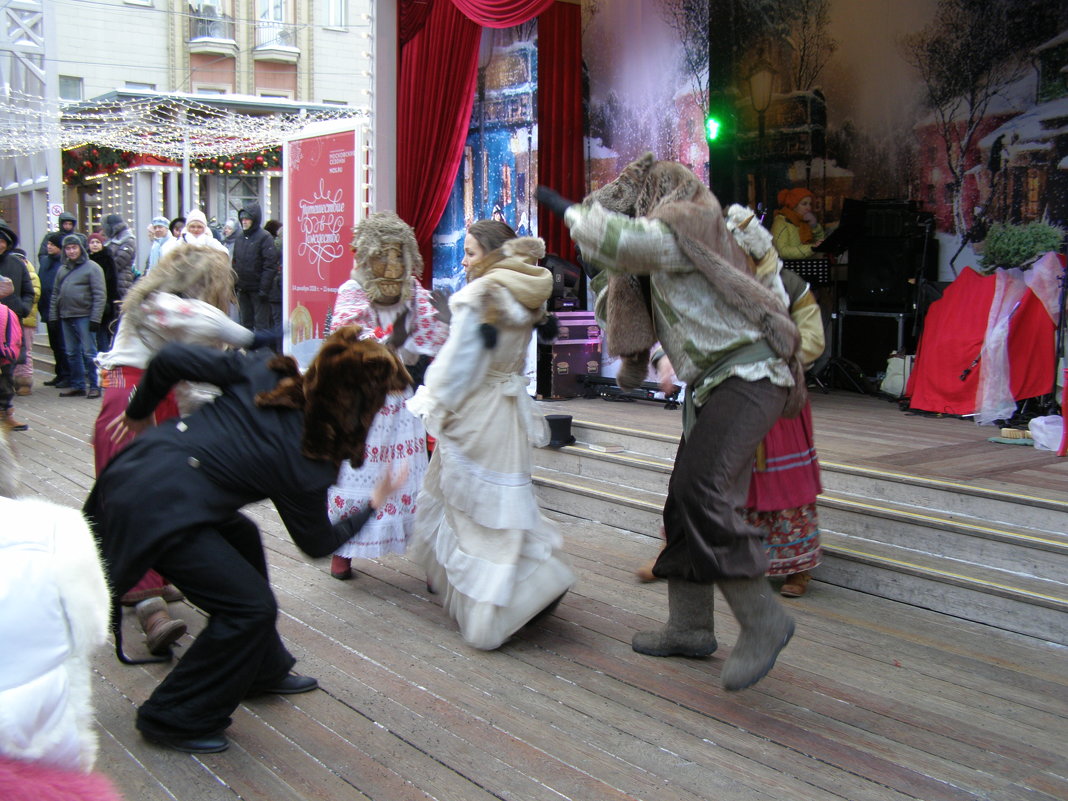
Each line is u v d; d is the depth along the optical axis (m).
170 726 2.95
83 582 1.77
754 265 3.56
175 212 18.02
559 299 7.91
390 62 8.09
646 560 4.99
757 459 4.19
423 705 3.33
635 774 2.88
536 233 7.90
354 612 4.25
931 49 8.34
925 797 2.75
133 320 3.57
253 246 10.55
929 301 8.00
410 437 4.62
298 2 25.61
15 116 15.73
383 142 8.13
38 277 11.41
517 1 6.72
